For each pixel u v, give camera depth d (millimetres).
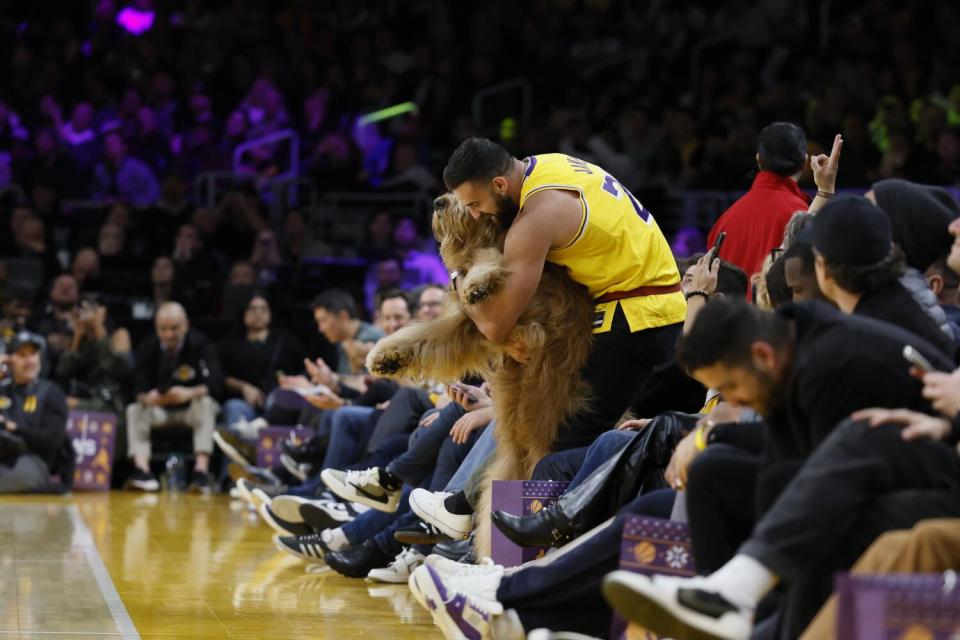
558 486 7664
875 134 23281
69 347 20047
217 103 29359
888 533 4762
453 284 8695
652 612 4848
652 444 6934
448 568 7160
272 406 17109
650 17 30500
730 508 5512
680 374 8555
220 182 27875
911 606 4129
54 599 8508
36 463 17672
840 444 4871
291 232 24203
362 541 10266
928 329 5617
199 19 31953
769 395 5191
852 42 26781
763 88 26969
